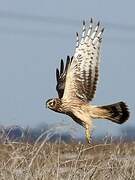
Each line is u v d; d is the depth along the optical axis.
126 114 16.89
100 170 16.73
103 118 16.94
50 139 16.98
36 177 15.93
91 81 17.05
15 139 17.05
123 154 18.22
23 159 16.34
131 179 16.66
